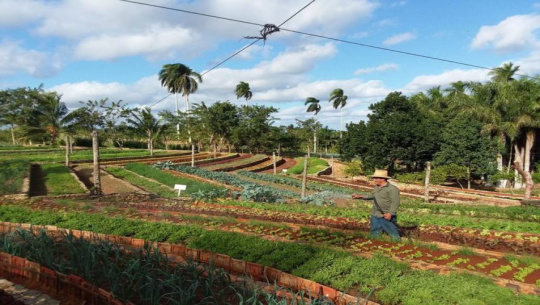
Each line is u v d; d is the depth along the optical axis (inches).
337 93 3634.4
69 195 787.4
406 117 1675.7
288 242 351.9
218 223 487.8
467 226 494.9
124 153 2021.4
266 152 3046.3
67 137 1393.9
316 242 389.1
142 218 530.3
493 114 1477.6
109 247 305.3
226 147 3102.9
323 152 3769.7
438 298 225.0
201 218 516.4
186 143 2947.8
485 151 1489.9
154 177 1187.3
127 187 1031.6
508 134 1478.8
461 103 1589.6
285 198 987.3
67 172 1189.1
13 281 264.5
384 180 405.1
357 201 990.4
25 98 1521.9
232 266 298.2
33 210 559.2
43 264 277.0
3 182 845.2
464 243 408.5
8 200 682.2
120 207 642.2
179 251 336.5
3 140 2559.1
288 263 294.0
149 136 1971.0
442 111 1841.8
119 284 228.1
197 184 1016.9
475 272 283.0
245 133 2571.4
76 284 233.0
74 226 442.0
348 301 227.9
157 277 251.0
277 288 237.0
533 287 242.1
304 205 753.6
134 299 223.9
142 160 1728.6
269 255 314.5
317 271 276.4
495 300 215.3
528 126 1481.3
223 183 1156.5
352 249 357.4
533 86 1445.6
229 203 722.8
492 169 1510.8
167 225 439.5
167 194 932.6
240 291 233.6
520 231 457.4
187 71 2908.5
